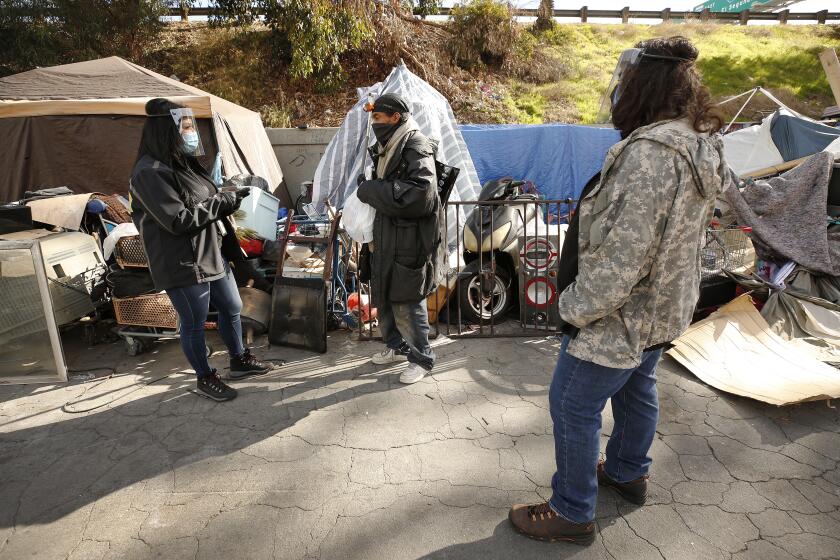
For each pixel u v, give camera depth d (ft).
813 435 8.59
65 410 9.95
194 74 37.50
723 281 13.52
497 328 13.56
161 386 10.84
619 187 4.88
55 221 13.24
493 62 43.70
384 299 9.98
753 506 7.02
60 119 18.21
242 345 10.95
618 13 58.34
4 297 10.68
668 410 9.41
